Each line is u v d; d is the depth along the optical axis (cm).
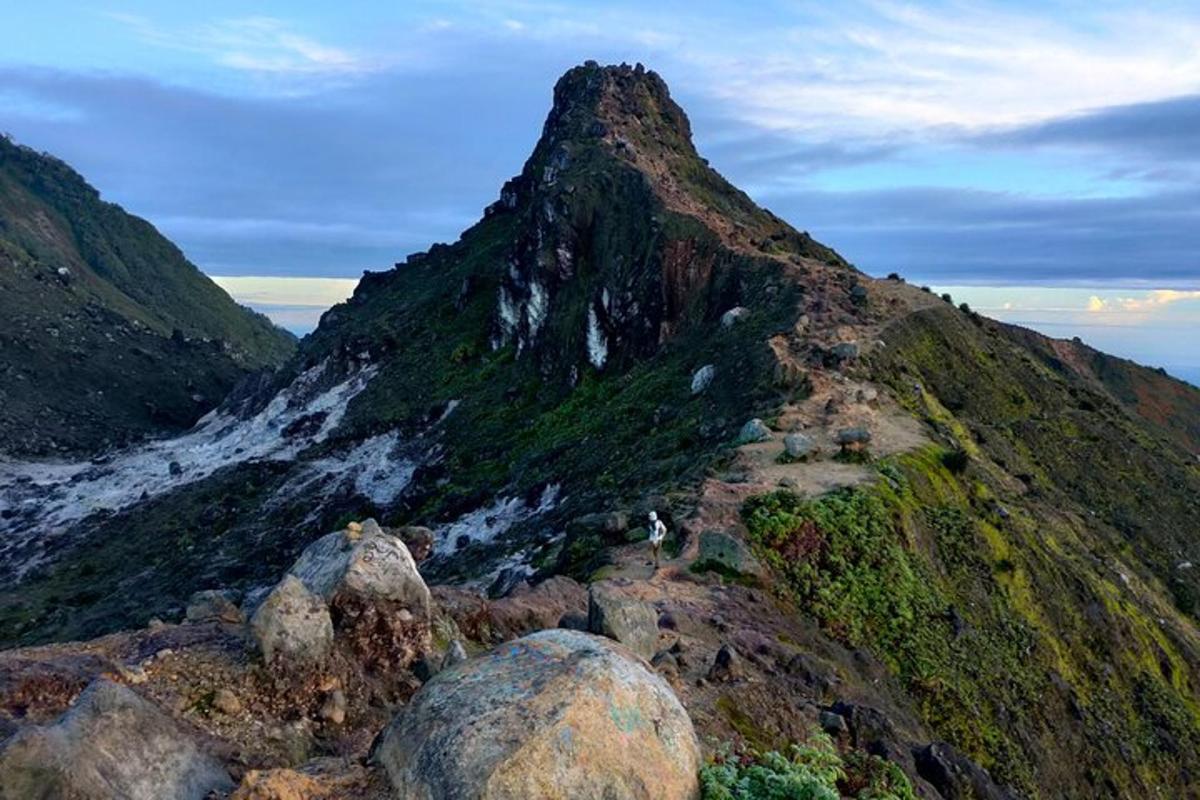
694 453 4100
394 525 6481
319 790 823
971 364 5959
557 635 981
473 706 839
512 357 9075
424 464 7838
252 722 1016
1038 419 5866
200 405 14088
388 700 1148
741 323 6138
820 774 1030
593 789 787
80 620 5656
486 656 944
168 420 13375
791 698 1437
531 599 1831
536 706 823
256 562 6375
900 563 2773
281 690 1062
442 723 831
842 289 6303
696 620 1878
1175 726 3130
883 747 1316
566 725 806
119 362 14188
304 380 11006
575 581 2184
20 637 5603
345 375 10688
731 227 8019
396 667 1207
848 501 2959
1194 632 4184
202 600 1355
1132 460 5712
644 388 6231
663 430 5003
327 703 1077
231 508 7781
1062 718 2738
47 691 978
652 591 2150
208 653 1107
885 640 2469
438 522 5944
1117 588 3872
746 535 2628
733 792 894
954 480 3694
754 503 2828
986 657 2689
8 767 743
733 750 1111
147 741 843
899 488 3288
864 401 4309
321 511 7219
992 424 5416
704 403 5003
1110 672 3206
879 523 2892
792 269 6650
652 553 2511
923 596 2711
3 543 7900
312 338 13838
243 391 12694
